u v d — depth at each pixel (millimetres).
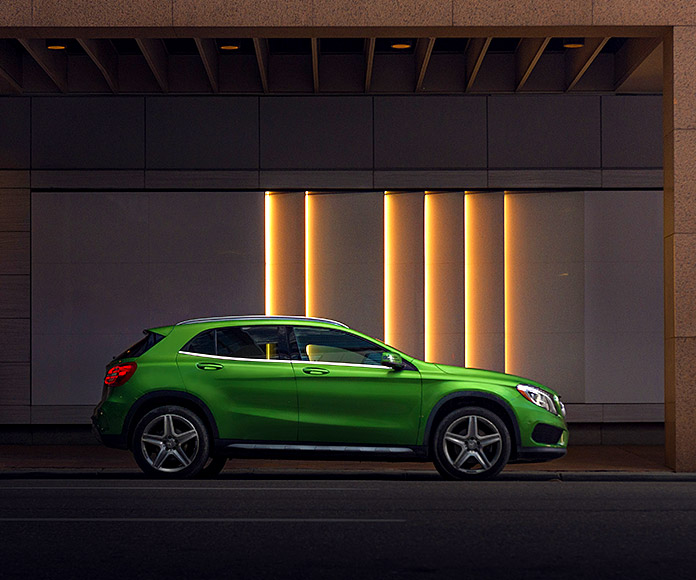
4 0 13398
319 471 12992
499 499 10023
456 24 13477
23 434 16891
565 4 13508
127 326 16875
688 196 13492
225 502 9680
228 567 6672
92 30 13562
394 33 13773
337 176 17062
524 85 17062
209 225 17000
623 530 8102
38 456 14992
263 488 10914
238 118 17078
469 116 17125
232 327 12070
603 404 16953
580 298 17031
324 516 8797
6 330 16812
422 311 17062
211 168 17016
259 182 17016
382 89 17062
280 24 13469
